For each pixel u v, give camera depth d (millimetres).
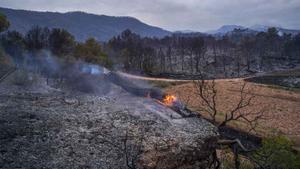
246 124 61969
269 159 29938
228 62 189750
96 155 28438
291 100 93250
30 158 26562
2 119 34500
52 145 29469
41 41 93312
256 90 105625
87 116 39125
